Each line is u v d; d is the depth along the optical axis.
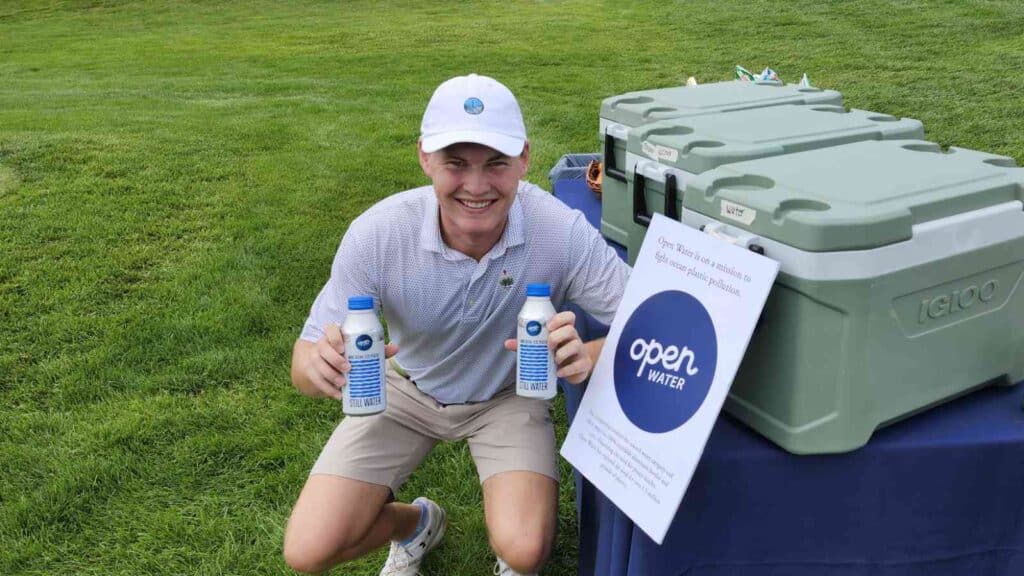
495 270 1.93
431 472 3.00
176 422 3.28
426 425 2.19
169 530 2.71
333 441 2.16
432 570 2.56
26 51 15.84
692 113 2.49
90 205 5.66
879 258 1.44
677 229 1.72
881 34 12.30
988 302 1.65
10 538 2.69
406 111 9.10
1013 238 1.61
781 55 11.55
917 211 1.48
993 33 11.57
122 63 13.82
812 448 1.57
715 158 1.94
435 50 13.82
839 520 1.69
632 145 2.30
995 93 8.41
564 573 2.54
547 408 2.24
